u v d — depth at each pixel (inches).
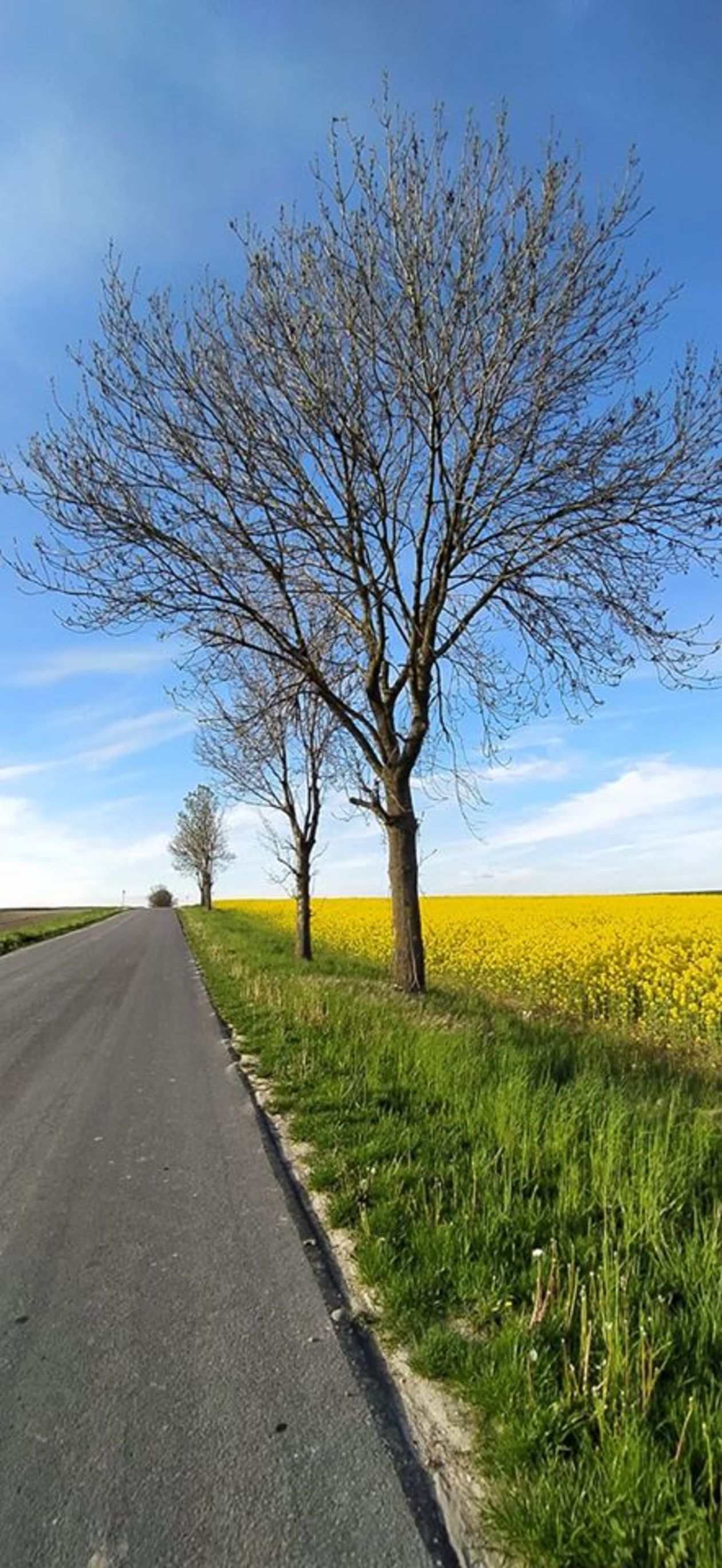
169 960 786.2
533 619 398.0
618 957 533.0
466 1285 123.1
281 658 406.9
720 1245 125.0
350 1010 345.4
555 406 354.6
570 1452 89.1
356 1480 88.7
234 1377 108.6
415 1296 122.9
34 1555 79.3
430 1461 91.8
